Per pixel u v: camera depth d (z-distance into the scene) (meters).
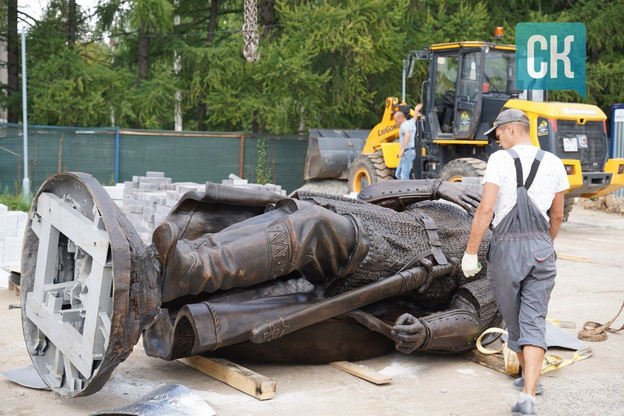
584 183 12.84
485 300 4.99
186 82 24.61
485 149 14.05
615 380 4.75
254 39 7.33
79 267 3.89
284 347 4.66
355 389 4.41
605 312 6.84
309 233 4.25
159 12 21.52
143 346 4.92
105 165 20.39
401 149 14.65
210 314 4.12
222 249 4.05
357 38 20.89
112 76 22.81
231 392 4.27
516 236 4.06
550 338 5.51
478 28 22.25
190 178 21.45
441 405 4.17
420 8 24.42
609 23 23.41
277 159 22.33
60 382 4.06
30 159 19.52
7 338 5.36
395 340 4.56
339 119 24.66
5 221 8.27
